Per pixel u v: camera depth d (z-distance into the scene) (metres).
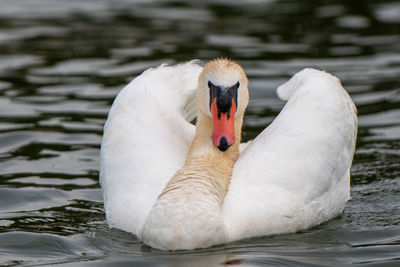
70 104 18.98
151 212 11.16
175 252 10.93
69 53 23.59
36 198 13.65
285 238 11.65
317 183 12.23
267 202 11.71
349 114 13.60
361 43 24.62
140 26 27.08
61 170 15.06
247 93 12.77
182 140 13.03
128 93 13.15
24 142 16.50
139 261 10.55
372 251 10.92
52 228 12.15
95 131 17.20
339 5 30.09
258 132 16.95
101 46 24.34
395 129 17.20
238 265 10.30
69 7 30.33
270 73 21.23
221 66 12.12
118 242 11.42
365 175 14.78
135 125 12.66
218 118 11.85
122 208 11.88
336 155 12.72
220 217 11.18
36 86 20.41
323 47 24.20
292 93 13.72
